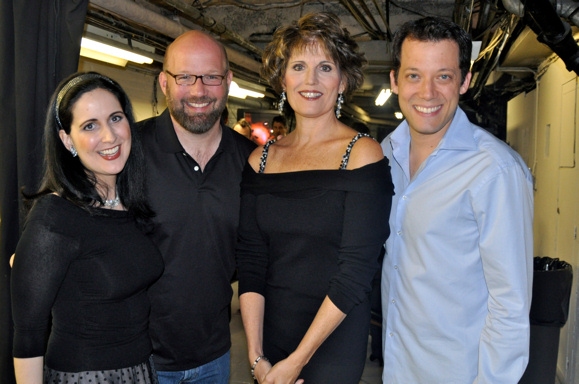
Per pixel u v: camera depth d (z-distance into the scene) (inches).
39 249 60.7
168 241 80.2
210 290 83.0
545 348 131.0
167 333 81.7
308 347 61.7
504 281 60.4
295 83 65.6
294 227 64.5
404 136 72.7
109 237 65.6
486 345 62.5
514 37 178.2
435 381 68.0
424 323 67.4
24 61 92.0
